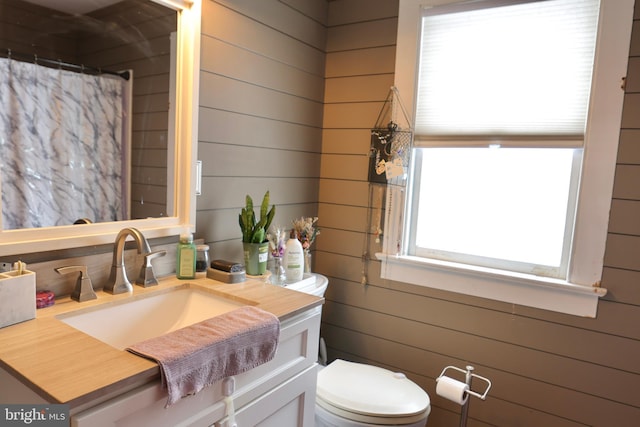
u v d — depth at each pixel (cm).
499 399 182
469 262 191
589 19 155
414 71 188
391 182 197
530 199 177
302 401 130
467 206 190
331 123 213
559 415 171
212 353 92
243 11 163
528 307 173
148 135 136
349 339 217
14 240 107
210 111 154
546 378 172
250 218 158
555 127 163
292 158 198
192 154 147
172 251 145
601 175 156
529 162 176
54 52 113
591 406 165
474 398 188
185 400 92
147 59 133
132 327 121
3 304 95
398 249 199
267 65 177
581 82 158
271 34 178
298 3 191
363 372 175
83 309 110
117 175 129
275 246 175
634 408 158
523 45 167
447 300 190
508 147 172
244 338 100
